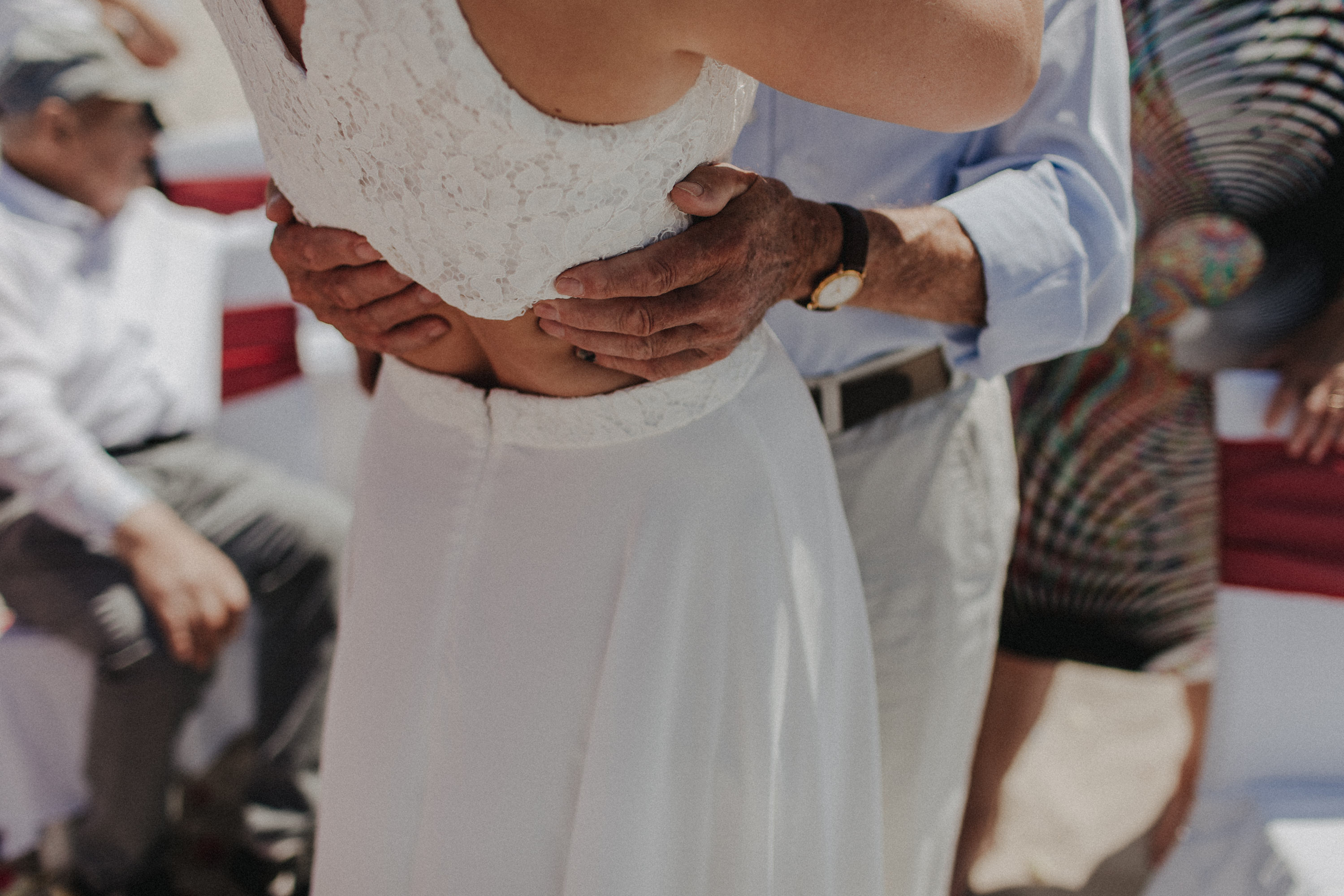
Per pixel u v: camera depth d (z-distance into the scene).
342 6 0.62
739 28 0.64
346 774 0.97
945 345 1.12
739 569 0.88
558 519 0.86
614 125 0.67
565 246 0.72
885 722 1.26
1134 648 1.79
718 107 0.74
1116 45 1.03
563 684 0.87
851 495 1.21
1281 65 1.40
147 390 1.92
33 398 1.70
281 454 2.37
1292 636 1.62
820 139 1.07
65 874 1.96
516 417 0.85
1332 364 1.49
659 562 0.84
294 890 1.95
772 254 0.82
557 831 0.90
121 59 1.85
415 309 0.83
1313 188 1.45
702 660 0.89
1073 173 1.03
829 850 1.00
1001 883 2.06
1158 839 2.03
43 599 1.76
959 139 1.08
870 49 0.68
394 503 0.94
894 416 1.19
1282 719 1.66
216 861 1.94
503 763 0.89
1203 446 1.63
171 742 1.85
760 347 0.92
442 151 0.66
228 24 0.73
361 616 0.97
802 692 0.94
